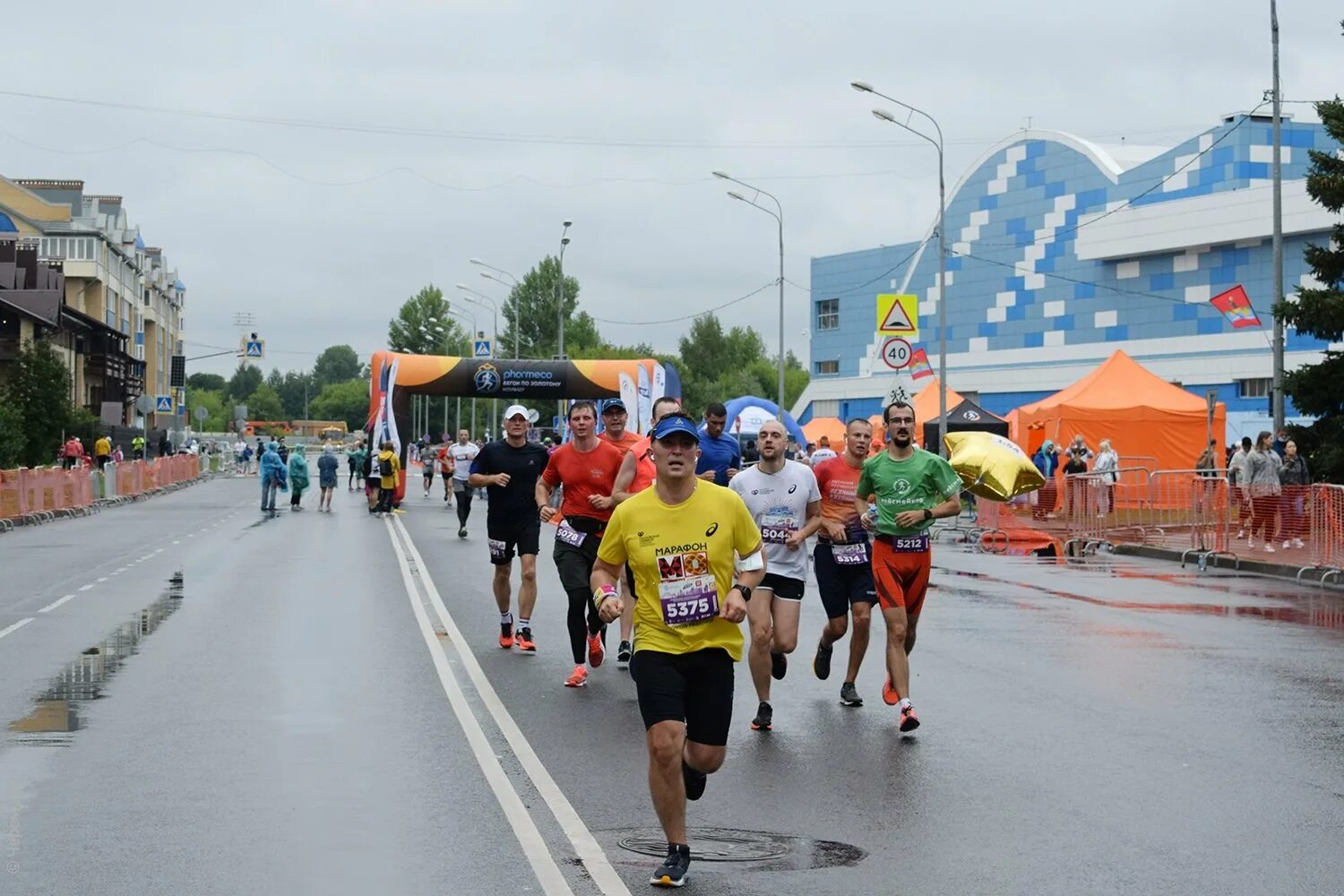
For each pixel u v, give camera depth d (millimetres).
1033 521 29812
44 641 13602
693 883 6055
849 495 10461
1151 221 59344
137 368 102688
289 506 43906
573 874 6180
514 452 13297
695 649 6309
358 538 29484
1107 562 25328
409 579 20281
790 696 10945
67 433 56812
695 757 6422
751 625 9633
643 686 6242
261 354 90125
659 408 12023
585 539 11523
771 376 136375
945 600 18172
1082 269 63906
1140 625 15547
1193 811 7355
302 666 12094
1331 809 7414
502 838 6754
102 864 6277
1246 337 55875
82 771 8102
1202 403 38375
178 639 13727
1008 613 16719
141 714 9875
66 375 56469
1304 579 21688
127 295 101188
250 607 16453
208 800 7453
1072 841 6754
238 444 85188
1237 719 9969
